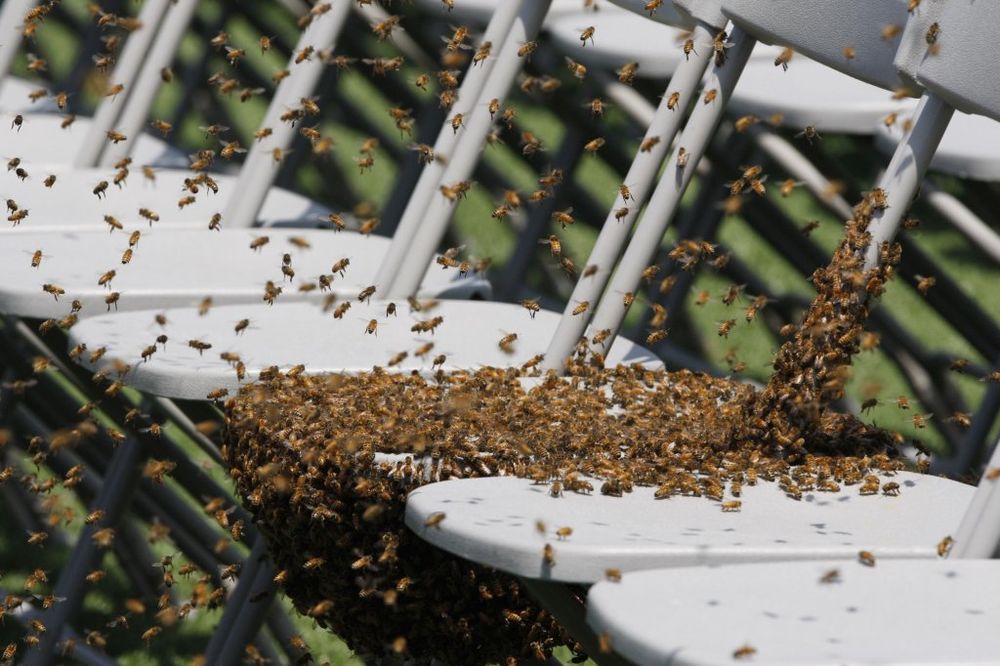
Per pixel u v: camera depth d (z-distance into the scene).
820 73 11.29
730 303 6.77
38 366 7.97
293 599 6.02
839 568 4.36
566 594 4.56
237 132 21.38
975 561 4.49
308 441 5.56
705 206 12.95
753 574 4.26
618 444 5.77
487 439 5.58
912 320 18.03
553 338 7.11
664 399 6.52
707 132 7.25
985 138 9.82
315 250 8.89
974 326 12.91
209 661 7.73
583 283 7.07
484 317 7.96
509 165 20.45
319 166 19.80
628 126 14.95
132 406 8.71
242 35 22.28
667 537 4.58
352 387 6.22
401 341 7.29
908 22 6.03
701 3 7.25
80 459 12.28
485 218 19.61
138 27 10.67
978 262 18.50
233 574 7.30
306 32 9.73
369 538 5.46
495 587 5.45
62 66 24.08
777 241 13.40
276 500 5.71
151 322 7.25
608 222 7.23
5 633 10.91
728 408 6.39
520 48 8.27
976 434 11.66
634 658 3.72
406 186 14.45
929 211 18.95
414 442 5.39
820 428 6.18
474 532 4.53
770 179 18.05
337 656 10.65
